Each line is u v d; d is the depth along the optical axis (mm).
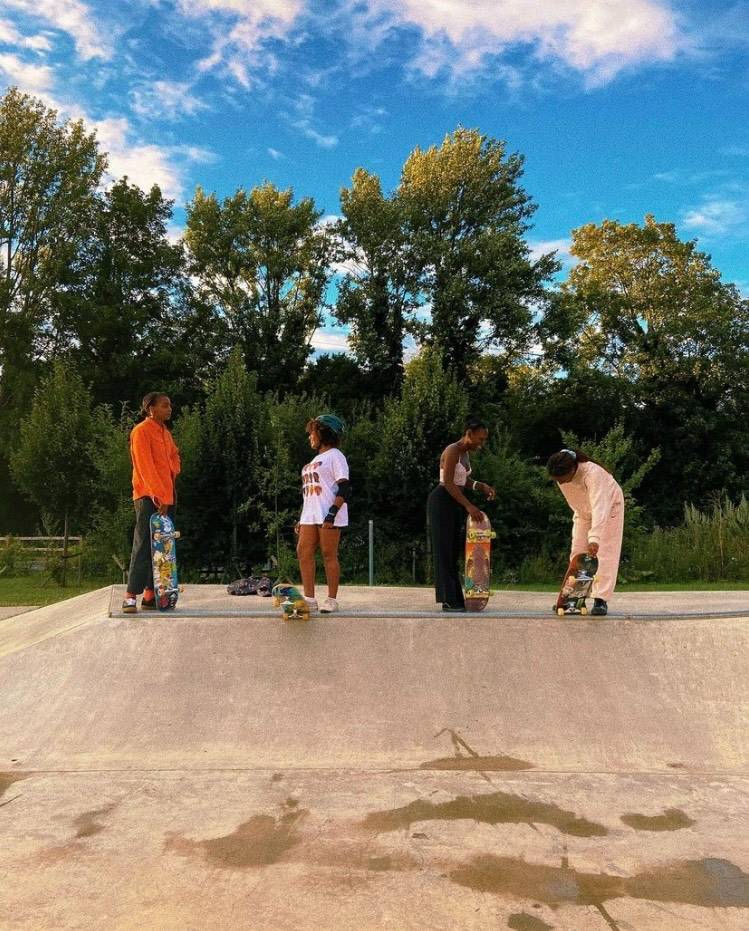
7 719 4746
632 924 2490
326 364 32406
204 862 2971
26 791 3779
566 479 5602
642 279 37219
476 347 31734
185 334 33000
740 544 17250
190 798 3652
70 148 29922
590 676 4992
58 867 2939
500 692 4836
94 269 30750
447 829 3271
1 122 29047
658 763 4180
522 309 29641
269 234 33250
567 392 34500
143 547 5930
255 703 4758
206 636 5480
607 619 5586
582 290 37000
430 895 2697
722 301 35344
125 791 3756
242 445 17391
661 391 34000
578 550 5887
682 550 17562
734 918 2527
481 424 5785
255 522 17156
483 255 29859
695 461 32750
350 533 18375
